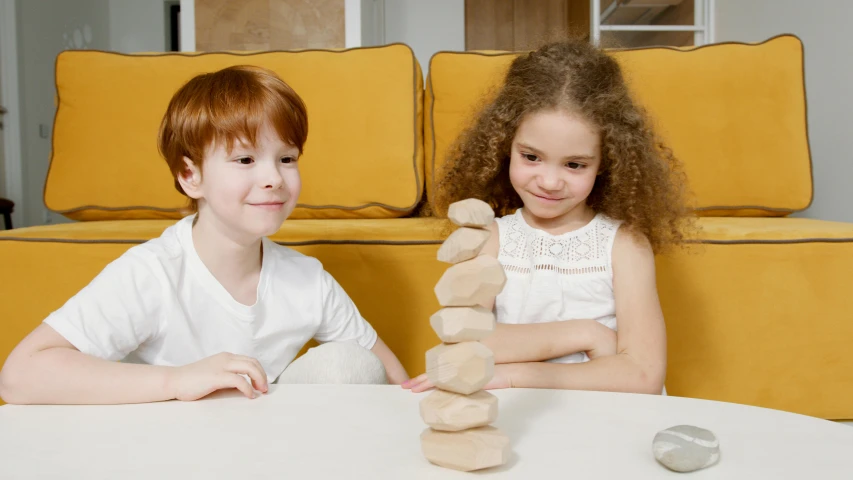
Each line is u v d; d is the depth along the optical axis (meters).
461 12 4.65
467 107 1.45
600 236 0.95
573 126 0.84
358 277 1.12
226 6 3.14
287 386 0.64
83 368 0.63
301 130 0.82
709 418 0.52
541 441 0.47
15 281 1.13
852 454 0.44
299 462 0.43
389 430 0.49
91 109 1.49
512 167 0.91
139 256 0.82
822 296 1.11
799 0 2.13
